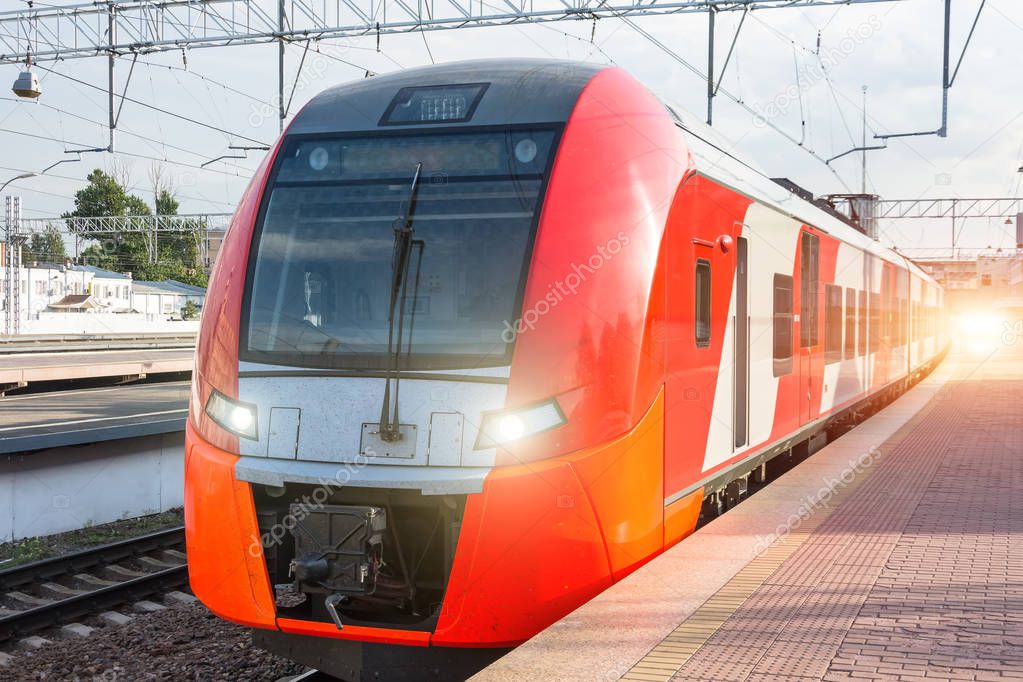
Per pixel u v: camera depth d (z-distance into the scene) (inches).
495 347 214.2
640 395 227.8
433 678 215.9
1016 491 339.3
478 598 207.6
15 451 422.0
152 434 492.4
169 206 3361.2
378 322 222.8
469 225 225.1
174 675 269.1
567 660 173.2
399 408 212.5
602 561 217.9
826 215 481.4
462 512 207.2
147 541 403.9
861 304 575.2
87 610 326.6
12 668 278.5
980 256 2883.9
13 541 425.4
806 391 415.2
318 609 219.3
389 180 234.7
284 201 241.3
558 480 210.2
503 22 681.0
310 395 218.7
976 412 645.9
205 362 235.5
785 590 215.0
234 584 221.8
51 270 2699.3
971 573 229.8
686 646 179.9
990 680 162.2
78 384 1017.5
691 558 241.9
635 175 237.9
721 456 293.7
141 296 3063.5
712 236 281.7
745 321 318.0
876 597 210.1
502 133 234.2
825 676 164.7
